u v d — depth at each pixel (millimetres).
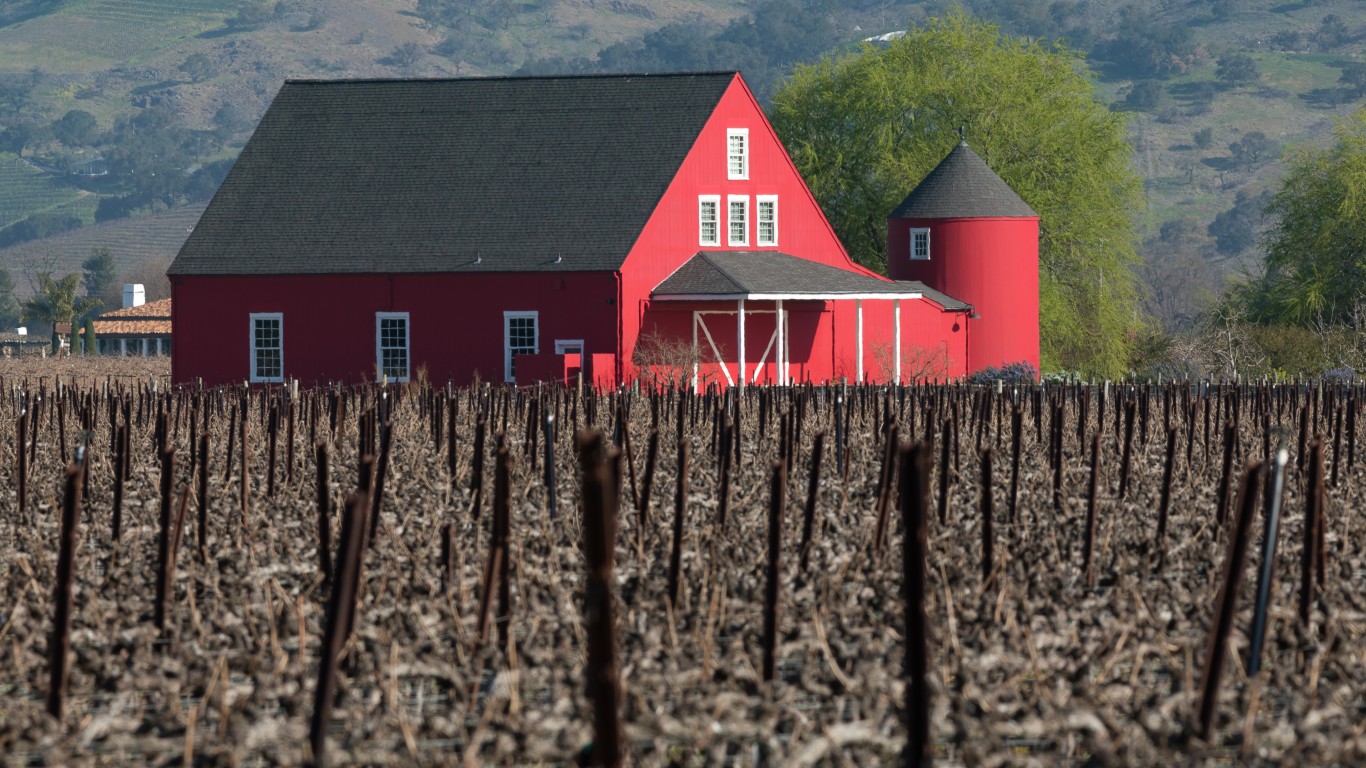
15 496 60031
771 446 72875
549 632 37312
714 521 51250
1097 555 46438
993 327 187000
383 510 54031
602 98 177000
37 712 32562
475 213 169375
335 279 167000
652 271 162750
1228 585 30906
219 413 94375
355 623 34906
